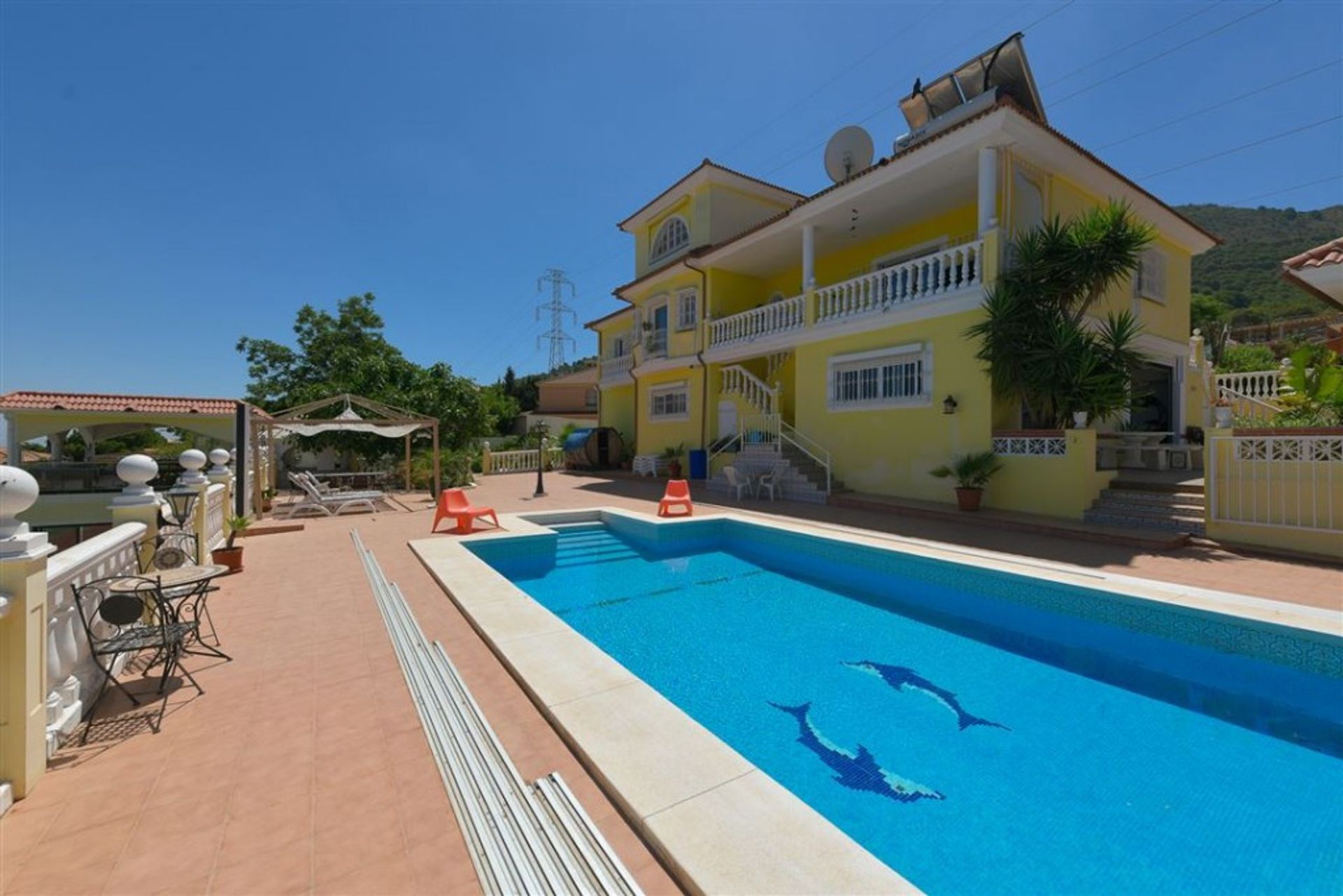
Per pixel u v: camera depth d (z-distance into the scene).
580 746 2.95
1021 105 12.45
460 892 2.04
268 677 4.06
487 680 3.96
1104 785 3.46
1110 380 9.79
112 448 28.52
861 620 6.63
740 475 14.58
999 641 5.96
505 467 27.88
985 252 10.88
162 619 3.74
